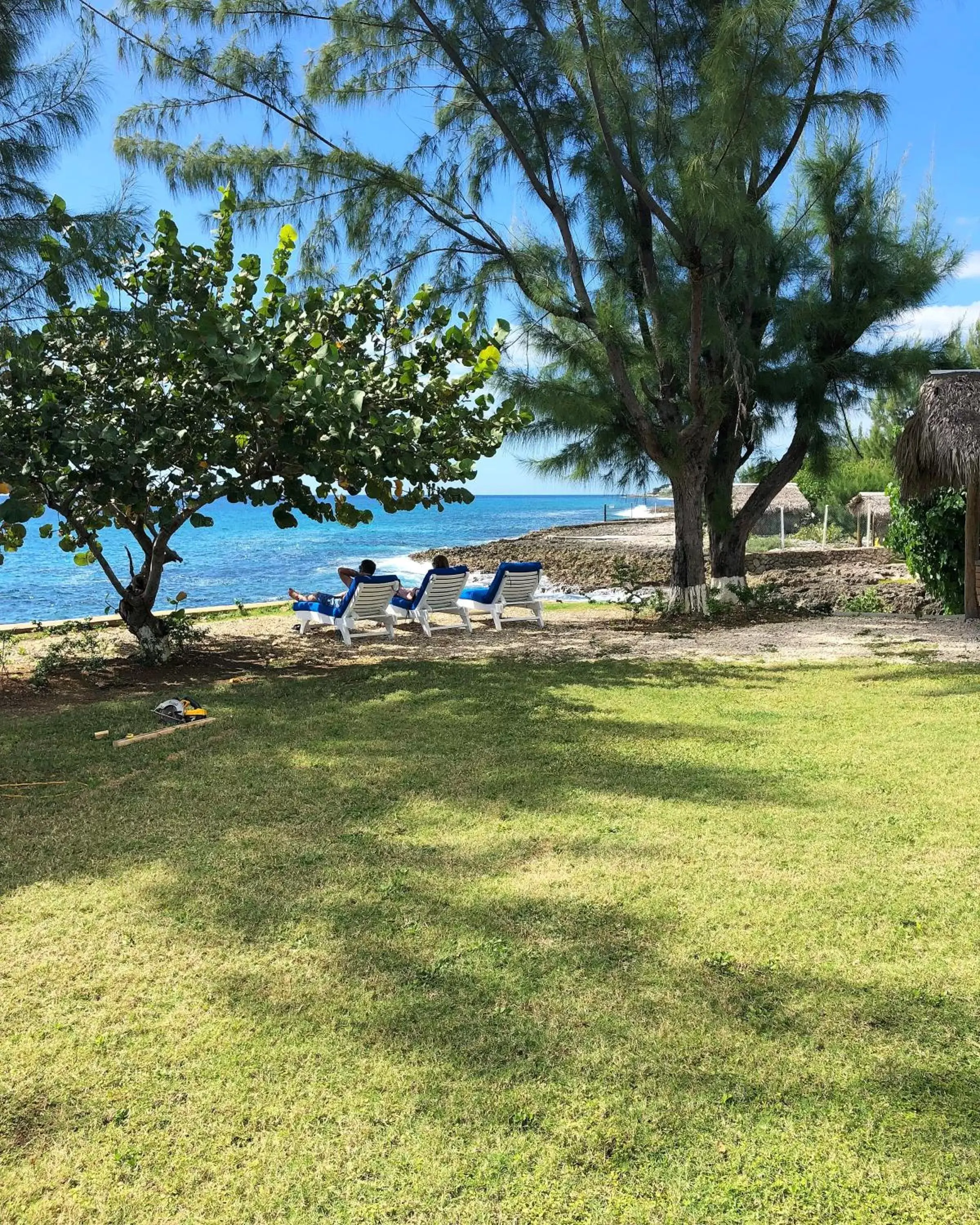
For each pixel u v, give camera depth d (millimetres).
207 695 8875
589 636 12828
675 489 14438
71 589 24172
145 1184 2479
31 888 4340
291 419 9078
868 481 33781
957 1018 3139
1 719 8008
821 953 3592
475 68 13516
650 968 3504
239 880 4379
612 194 13133
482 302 14070
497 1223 2324
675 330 13023
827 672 9492
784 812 5207
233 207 10648
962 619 13320
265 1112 2744
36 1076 2920
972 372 12250
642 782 5793
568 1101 2770
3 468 8570
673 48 12805
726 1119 2680
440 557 13961
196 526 10266
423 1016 3215
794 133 13273
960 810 5160
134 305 8945
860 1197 2377
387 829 5043
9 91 8055
